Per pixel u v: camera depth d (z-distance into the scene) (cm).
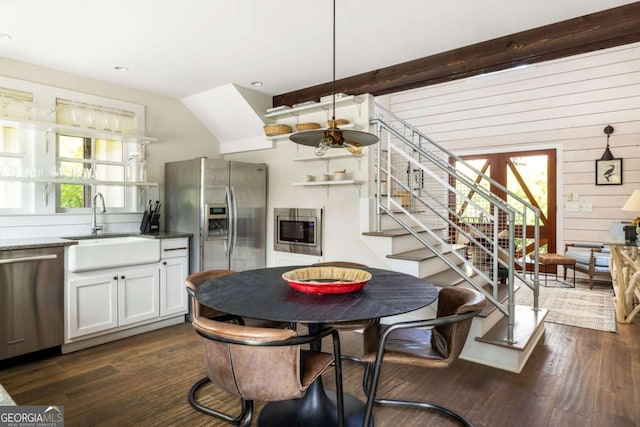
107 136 376
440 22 271
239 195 418
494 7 251
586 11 257
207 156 484
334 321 152
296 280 206
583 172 566
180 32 283
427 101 679
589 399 233
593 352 307
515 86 609
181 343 327
